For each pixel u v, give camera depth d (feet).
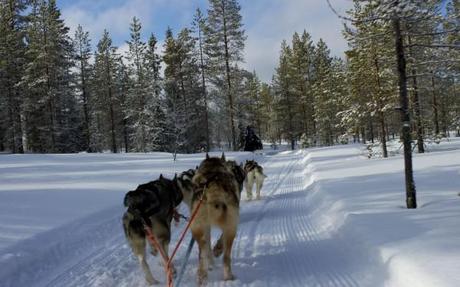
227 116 140.87
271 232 28.99
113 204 36.17
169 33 163.94
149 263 23.06
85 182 49.39
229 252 19.75
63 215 31.53
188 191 27.81
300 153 114.52
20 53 135.33
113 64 164.35
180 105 153.07
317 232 28.04
